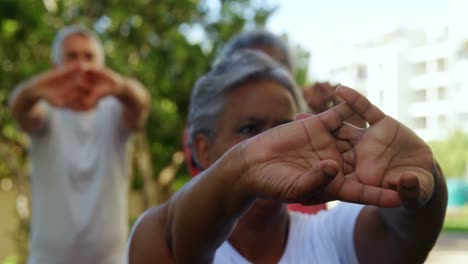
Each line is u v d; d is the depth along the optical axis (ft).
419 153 3.79
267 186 3.57
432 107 167.32
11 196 48.03
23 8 32.22
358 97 3.78
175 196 4.51
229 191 3.78
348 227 5.40
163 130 36.27
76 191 11.25
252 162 3.67
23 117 10.91
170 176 42.78
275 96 5.32
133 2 35.94
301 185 3.37
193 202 4.00
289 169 3.57
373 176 3.68
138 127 11.65
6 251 47.39
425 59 164.76
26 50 34.04
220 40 36.58
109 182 11.51
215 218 3.93
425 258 4.67
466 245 54.70
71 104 10.75
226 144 5.39
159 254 4.62
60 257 11.17
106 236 11.38
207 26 37.58
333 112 3.76
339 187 3.51
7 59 33.37
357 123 3.81
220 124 5.46
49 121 11.25
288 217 5.73
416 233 4.52
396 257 4.87
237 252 5.34
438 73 164.86
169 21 37.45
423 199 3.61
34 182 11.47
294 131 3.71
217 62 5.79
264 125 5.30
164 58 36.99
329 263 5.39
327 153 3.70
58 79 10.77
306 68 31.17
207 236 4.03
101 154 11.43
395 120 3.82
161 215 4.80
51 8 34.47
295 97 5.54
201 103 5.65
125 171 11.89
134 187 42.50
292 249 5.49
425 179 3.69
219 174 3.82
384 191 3.46
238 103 5.35
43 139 11.24
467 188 112.47
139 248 4.76
